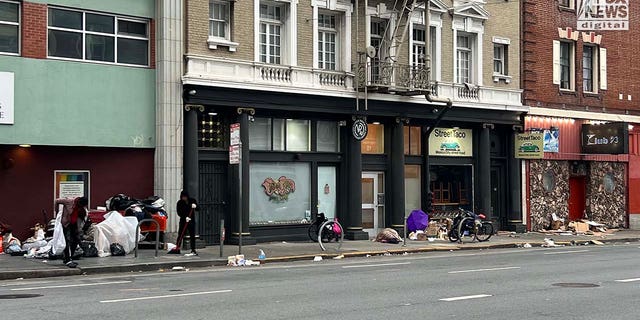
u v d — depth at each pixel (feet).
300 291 42.57
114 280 49.26
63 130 66.80
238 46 75.25
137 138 70.95
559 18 106.83
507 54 100.53
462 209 89.20
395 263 62.90
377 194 88.94
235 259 61.77
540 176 103.71
